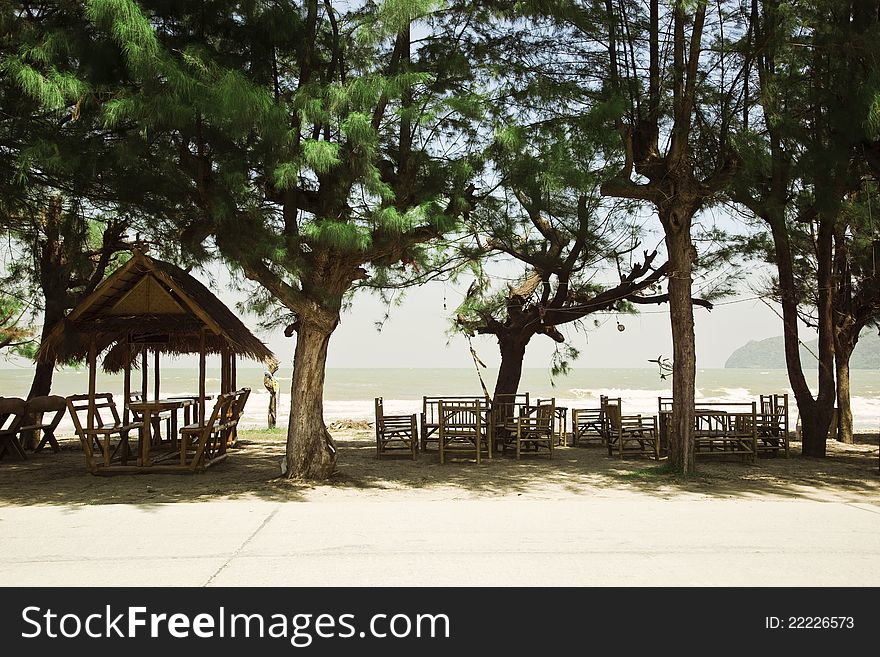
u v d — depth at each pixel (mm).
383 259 11727
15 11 9188
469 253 15227
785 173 12688
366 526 7363
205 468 12367
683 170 12016
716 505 8664
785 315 15125
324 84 10609
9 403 14172
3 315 17750
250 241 9773
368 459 14477
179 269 12695
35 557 6117
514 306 17484
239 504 8977
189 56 8742
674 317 12359
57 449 15633
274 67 10984
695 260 15422
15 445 14359
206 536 6910
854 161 12922
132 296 12273
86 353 13703
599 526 7312
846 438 18500
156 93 8445
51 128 9422
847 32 10992
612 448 15898
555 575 5484
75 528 7340
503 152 10938
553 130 11320
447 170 10711
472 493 10352
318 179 10859
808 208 13172
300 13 10883
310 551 6262
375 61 11211
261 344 14406
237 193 9508
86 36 9016
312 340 11547
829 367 14766
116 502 9438
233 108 8461
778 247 14969
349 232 9547
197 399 14406
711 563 5820
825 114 12289
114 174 9789
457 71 11055
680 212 12203
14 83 8859
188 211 10508
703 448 15031
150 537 6879
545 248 16359
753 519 7688
